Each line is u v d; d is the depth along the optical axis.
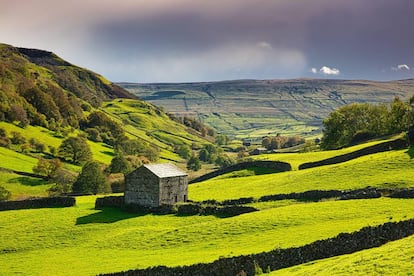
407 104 158.50
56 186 136.12
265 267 50.38
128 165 155.50
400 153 98.50
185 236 67.31
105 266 58.66
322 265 44.31
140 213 90.62
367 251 45.81
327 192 79.56
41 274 59.53
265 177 113.12
